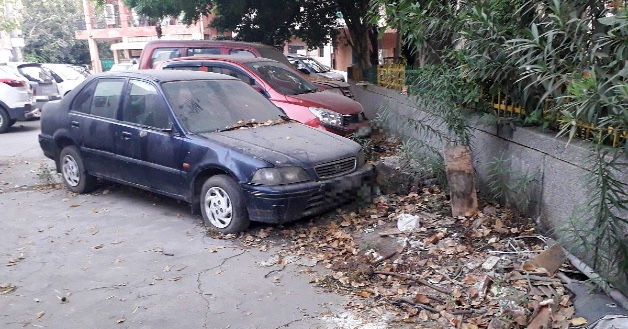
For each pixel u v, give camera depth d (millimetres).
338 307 4043
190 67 8867
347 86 11625
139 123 6121
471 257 4641
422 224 5387
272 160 5195
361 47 15586
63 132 6949
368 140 8172
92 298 4215
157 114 5977
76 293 4301
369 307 4027
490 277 4215
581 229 3980
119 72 6648
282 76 8734
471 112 6273
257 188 5105
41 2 38906
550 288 4004
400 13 5711
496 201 5699
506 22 5000
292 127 6348
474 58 5254
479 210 5547
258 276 4559
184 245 5230
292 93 8344
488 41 5008
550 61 4070
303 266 4734
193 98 6148
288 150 5473
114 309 4047
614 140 3834
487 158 5977
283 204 5109
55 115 7137
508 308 3713
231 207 5348
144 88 6199
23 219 6035
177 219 5973
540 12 4523
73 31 40469
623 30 3338
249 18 15875
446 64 6117
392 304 4047
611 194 3730
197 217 6027
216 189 5445
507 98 5645
